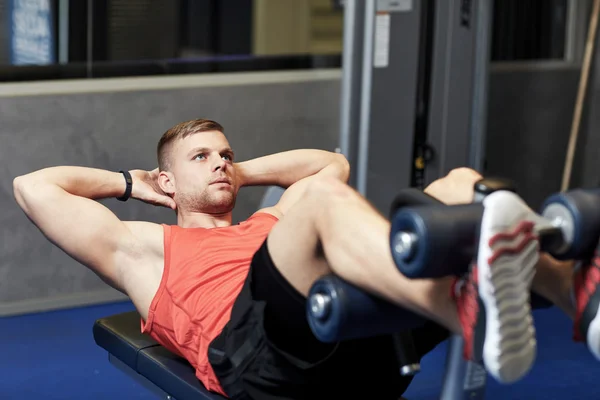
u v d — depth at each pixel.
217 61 4.38
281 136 4.52
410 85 4.21
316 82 4.57
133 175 2.63
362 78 4.14
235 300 2.16
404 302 1.75
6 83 3.92
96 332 2.65
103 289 4.23
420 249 1.58
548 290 1.85
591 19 4.69
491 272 1.57
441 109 4.30
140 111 4.16
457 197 2.02
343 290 1.78
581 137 5.27
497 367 1.63
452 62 4.27
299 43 8.11
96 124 4.07
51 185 2.40
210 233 2.42
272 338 2.09
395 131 4.23
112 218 2.40
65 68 4.04
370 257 1.76
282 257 2.02
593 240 1.70
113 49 4.61
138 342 2.50
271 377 2.11
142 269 2.39
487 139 5.03
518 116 5.09
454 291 1.69
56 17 4.26
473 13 4.27
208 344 2.20
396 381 2.21
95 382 3.37
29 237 4.02
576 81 5.20
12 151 3.92
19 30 4.20
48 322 3.97
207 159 2.61
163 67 4.25
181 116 4.26
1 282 4.00
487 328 1.62
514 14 5.01
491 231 1.56
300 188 2.68
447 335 2.23
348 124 4.18
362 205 1.86
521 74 5.06
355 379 2.15
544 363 3.58
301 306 2.03
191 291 2.29
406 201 1.77
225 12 6.87
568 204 1.69
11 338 3.78
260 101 4.44
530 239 1.60
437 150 4.34
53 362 3.55
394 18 4.12
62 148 4.02
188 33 6.50
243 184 2.75
